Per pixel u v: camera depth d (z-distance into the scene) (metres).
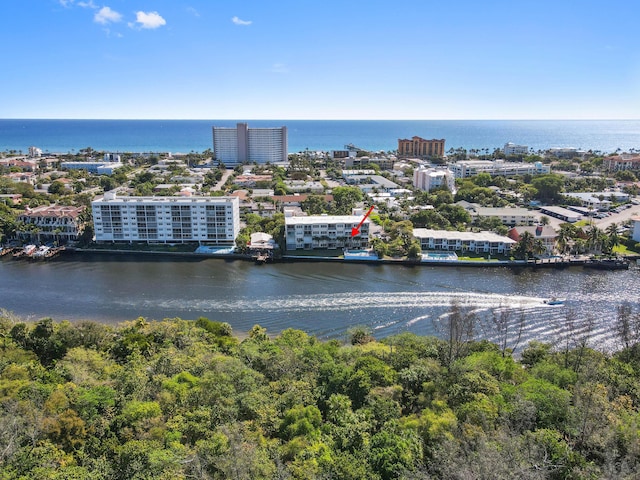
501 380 77.62
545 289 154.88
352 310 137.62
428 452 56.81
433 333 122.50
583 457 53.38
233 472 50.38
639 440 53.78
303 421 62.75
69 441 59.59
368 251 192.00
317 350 90.00
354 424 62.56
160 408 66.88
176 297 146.75
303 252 193.75
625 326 106.50
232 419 64.50
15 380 73.06
